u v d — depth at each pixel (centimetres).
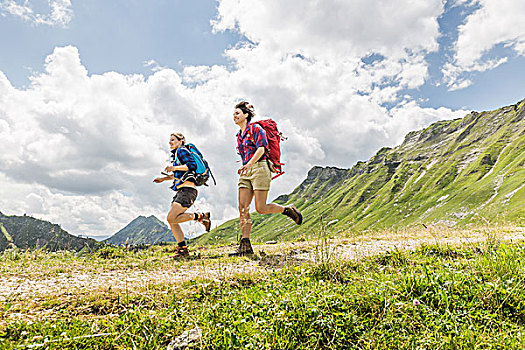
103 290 420
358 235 909
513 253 451
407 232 915
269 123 707
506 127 16462
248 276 468
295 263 536
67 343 270
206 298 381
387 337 277
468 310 321
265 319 303
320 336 274
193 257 680
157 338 286
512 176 11256
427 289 356
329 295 338
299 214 774
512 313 323
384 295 339
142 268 578
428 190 14512
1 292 419
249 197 711
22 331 292
